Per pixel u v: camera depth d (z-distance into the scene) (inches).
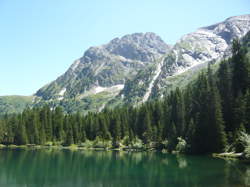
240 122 3890.3
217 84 5251.0
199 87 5698.8
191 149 4552.2
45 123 7495.1
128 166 3299.7
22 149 6314.0
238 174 2348.7
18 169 3090.6
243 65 4766.2
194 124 4712.1
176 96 6437.0
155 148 6063.0
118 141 6875.0
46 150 6122.1
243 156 3361.2
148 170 2928.2
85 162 3777.1
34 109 7844.5
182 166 3080.7
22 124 7219.5
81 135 7381.9
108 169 3063.5
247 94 3959.2
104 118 7559.1
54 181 2415.1
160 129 6087.6
